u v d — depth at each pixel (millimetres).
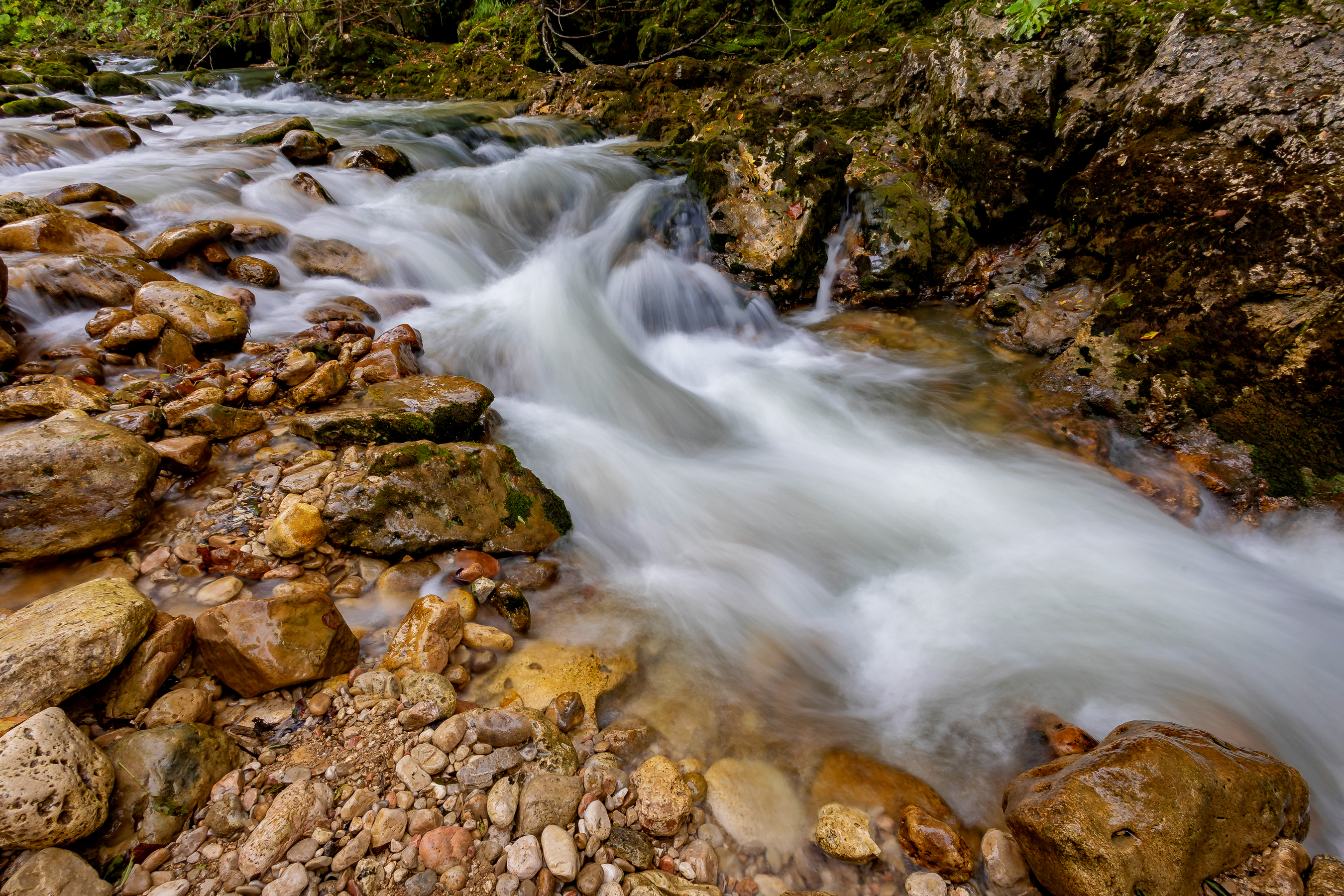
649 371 5957
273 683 2307
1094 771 2180
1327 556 3830
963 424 5172
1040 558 3893
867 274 6875
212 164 7164
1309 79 4527
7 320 3857
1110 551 3936
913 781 2561
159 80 13219
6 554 2490
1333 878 2115
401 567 3064
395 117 10508
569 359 5605
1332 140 4277
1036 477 4609
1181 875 1971
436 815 2066
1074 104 6012
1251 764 2273
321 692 2396
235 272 5129
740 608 3430
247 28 15211
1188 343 4656
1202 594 3627
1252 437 4258
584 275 6961
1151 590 3645
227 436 3479
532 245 7676
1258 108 4699
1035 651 3238
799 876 2230
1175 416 4547
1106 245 5625
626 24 12734
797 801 2459
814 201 6863
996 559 3904
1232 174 4719
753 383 5836
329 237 6141
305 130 8180
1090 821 2021
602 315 6504
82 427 2748
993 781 2586
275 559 2891
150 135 8609
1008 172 6336
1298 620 3465
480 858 1995
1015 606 3533
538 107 12266
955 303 6730
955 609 3521
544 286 6477
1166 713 2908
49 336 3939
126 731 2051
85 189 5438
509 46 13961
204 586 2689
